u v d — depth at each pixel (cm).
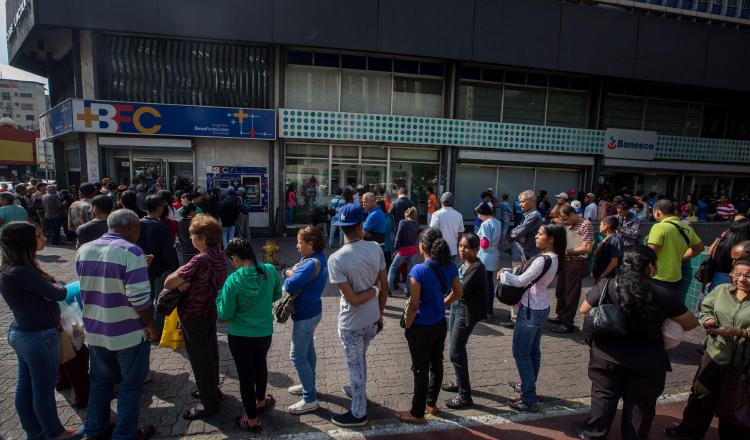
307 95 1288
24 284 264
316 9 1130
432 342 337
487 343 503
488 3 1234
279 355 454
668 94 1605
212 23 1088
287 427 327
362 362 326
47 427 287
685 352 500
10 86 7956
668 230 480
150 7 1055
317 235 338
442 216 608
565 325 549
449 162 1386
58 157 1422
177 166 1225
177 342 398
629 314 262
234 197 916
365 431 326
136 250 281
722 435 307
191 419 333
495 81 1430
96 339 280
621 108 1566
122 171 1196
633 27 1358
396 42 1187
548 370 441
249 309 313
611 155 1488
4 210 749
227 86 1201
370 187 1215
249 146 1241
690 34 1414
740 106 1692
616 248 527
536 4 1270
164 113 1128
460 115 1416
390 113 1354
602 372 283
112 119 1103
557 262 351
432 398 350
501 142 1383
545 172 1509
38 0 1006
